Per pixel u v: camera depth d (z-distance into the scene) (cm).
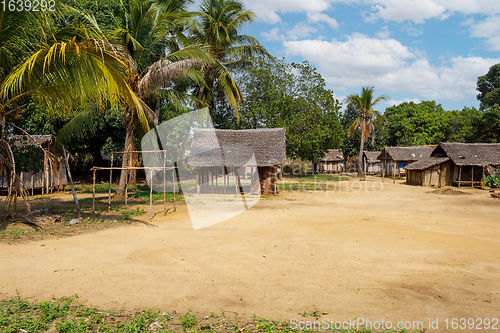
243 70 2939
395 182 3275
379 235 908
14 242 779
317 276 569
